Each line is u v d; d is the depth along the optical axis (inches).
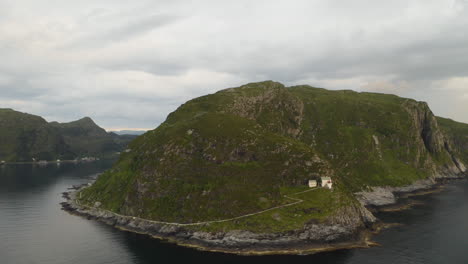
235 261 4106.8
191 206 5502.0
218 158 6294.3
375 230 5354.3
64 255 4377.5
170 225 5285.4
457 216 6343.5
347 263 4037.9
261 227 4872.0
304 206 5260.8
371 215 5826.8
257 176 5949.8
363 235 5029.5
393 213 6614.2
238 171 6048.2
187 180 5994.1
